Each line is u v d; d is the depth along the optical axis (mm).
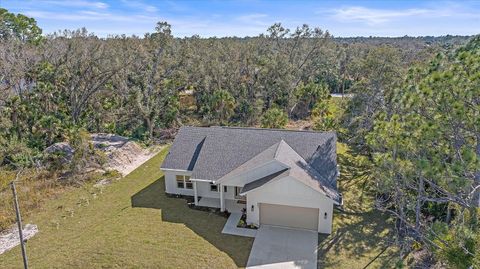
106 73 37969
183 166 22469
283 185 18344
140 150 32250
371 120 27047
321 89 46656
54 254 16797
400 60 35906
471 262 11242
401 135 13594
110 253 16688
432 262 15758
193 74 44906
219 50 50875
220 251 16859
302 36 57875
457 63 12984
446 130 12594
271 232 18609
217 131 24453
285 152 21047
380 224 19188
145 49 43688
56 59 36938
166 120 38938
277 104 46500
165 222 19609
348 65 57906
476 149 12531
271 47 57500
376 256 16438
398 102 15805
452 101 12258
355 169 26531
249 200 19000
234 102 41219
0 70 31422
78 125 33750
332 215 19016
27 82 34938
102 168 27312
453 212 18188
